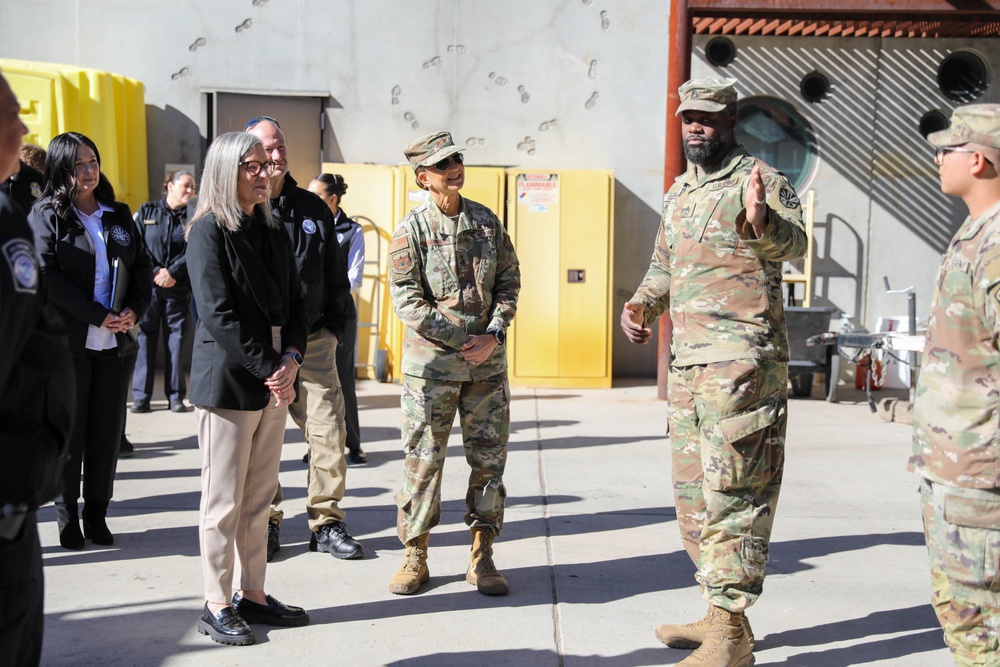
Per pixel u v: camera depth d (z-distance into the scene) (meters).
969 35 10.00
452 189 4.22
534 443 7.53
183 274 8.11
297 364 3.78
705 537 3.59
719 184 3.64
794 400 9.70
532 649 3.78
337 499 4.90
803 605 4.32
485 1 10.38
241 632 3.76
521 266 9.98
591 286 10.00
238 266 3.62
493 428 4.36
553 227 9.97
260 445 3.87
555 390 9.94
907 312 10.60
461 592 4.39
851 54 10.44
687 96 3.66
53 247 4.64
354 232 6.49
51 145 4.70
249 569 3.95
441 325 4.16
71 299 4.60
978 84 10.47
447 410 4.30
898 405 8.55
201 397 3.65
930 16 8.84
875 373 10.20
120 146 9.88
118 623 3.96
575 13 10.39
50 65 9.37
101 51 10.32
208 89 10.36
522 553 4.96
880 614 4.21
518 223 9.97
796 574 4.71
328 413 4.84
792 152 10.62
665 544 5.12
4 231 2.22
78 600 4.20
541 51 10.41
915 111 10.50
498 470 4.38
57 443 2.42
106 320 4.67
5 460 2.29
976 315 2.83
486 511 4.38
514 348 10.05
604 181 9.97
